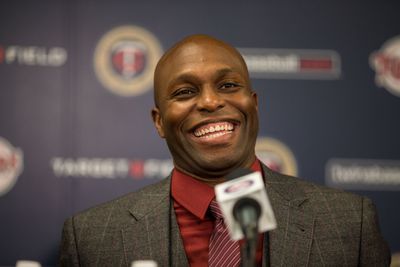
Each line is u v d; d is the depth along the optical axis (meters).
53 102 4.56
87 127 4.55
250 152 2.74
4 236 4.46
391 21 4.65
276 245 2.53
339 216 2.65
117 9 4.64
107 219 2.81
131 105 4.58
